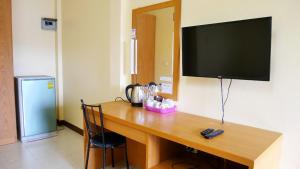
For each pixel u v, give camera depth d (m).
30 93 3.33
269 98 1.71
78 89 3.67
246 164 1.25
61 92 4.10
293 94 1.60
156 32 2.41
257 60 1.60
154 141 1.83
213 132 1.60
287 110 1.63
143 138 1.83
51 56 4.04
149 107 2.26
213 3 1.95
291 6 1.56
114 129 2.08
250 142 1.48
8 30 3.09
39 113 3.45
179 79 2.26
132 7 2.64
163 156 1.93
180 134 1.61
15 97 3.36
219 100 1.98
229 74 1.75
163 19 2.33
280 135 1.63
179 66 2.24
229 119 1.93
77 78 3.68
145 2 2.49
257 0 1.71
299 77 1.56
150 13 2.44
